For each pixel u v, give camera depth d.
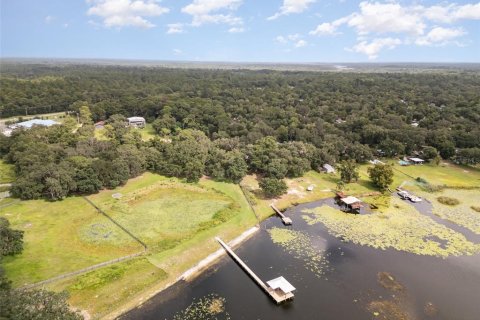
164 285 52.44
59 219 69.44
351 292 52.09
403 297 51.16
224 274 56.09
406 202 85.69
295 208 82.31
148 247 61.06
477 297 51.59
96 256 57.78
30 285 48.75
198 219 72.50
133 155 95.12
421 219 76.25
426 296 51.50
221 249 62.97
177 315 46.53
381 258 61.22
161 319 45.75
